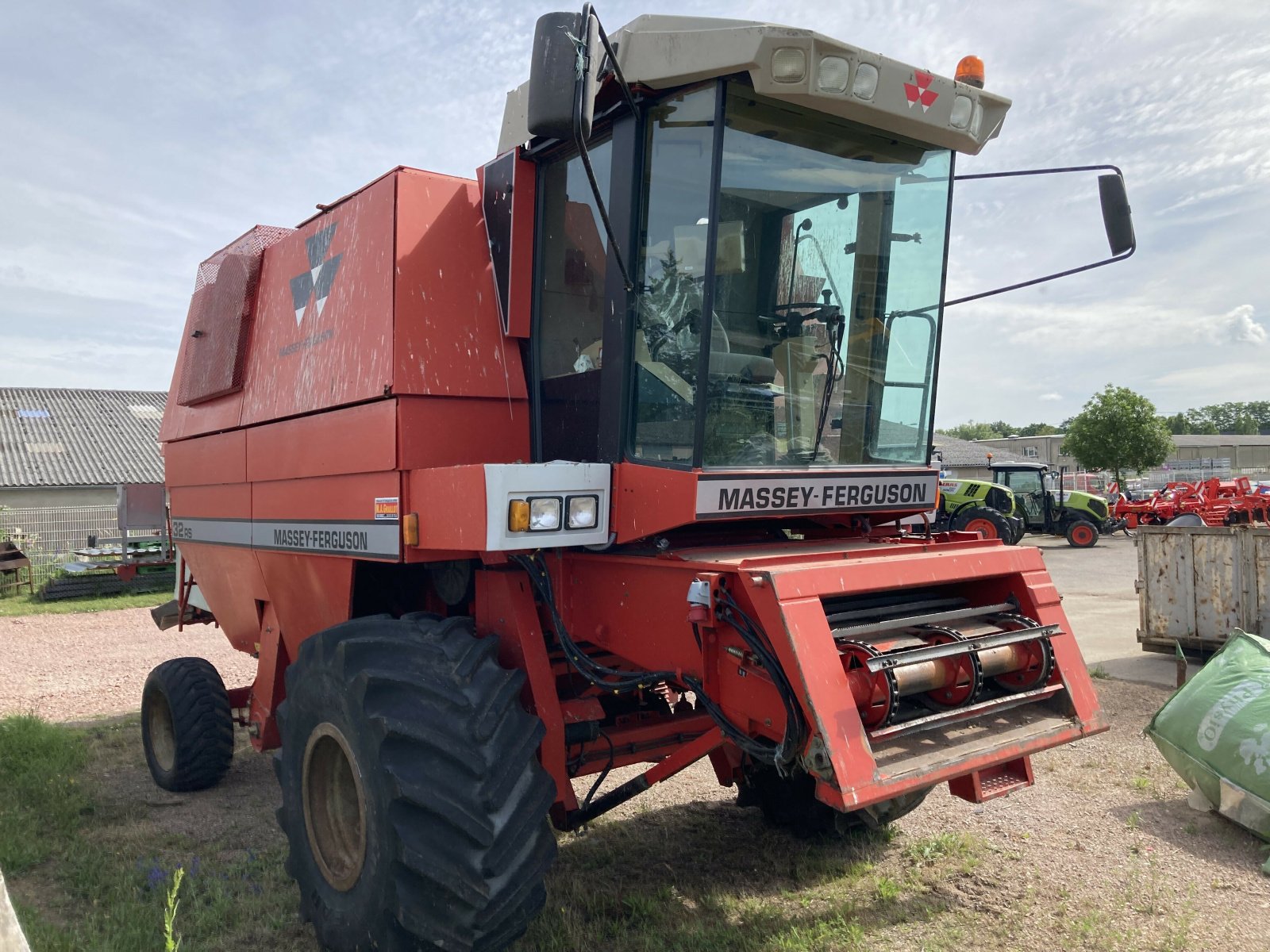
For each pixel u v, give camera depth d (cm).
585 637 350
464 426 369
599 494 329
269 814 491
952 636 304
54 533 2212
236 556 514
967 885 387
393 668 308
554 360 379
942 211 385
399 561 352
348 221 409
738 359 330
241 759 600
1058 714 322
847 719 262
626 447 338
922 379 391
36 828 456
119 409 3556
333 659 322
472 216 395
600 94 341
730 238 324
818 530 391
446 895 275
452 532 322
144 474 3031
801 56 299
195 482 580
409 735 287
